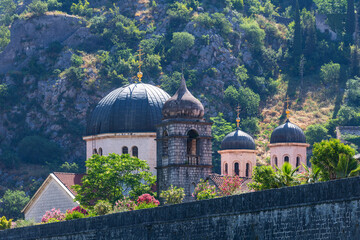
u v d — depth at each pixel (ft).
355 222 451.12
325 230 464.24
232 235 511.40
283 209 484.74
